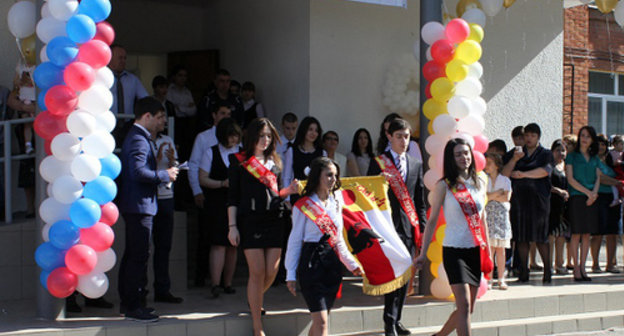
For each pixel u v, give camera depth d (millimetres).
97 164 5133
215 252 6613
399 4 7324
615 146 9266
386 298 5699
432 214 5094
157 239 6332
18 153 7449
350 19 8625
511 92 9555
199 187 6918
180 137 9609
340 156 7945
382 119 8852
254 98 9305
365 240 5566
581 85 11672
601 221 8414
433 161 6371
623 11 7352
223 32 10828
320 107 8469
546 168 7684
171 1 11344
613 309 7160
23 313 5773
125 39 11219
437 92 6246
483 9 7152
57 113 5129
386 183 5777
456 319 5082
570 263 8906
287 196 5586
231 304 6258
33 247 6445
